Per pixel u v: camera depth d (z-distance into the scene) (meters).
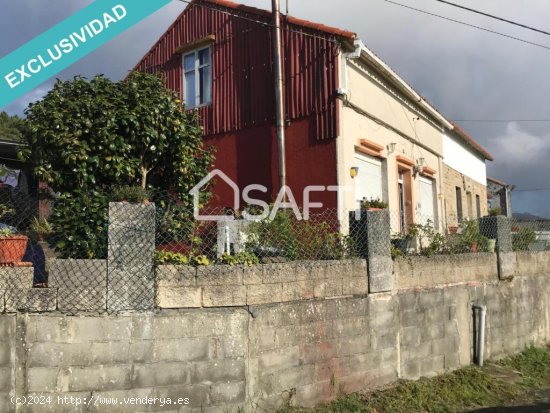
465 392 7.42
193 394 5.44
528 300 10.30
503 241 9.86
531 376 8.62
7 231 5.62
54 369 5.03
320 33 10.41
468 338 8.59
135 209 5.51
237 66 11.91
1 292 5.00
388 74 11.82
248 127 11.49
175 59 13.45
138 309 5.36
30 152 6.35
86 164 6.13
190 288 5.60
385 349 7.14
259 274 6.00
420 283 7.81
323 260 6.75
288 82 10.80
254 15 11.74
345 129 10.27
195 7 13.02
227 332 5.67
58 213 5.87
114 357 5.20
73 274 5.23
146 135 6.54
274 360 5.99
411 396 6.89
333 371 6.53
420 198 14.73
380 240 7.24
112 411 5.13
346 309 6.75
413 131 14.08
